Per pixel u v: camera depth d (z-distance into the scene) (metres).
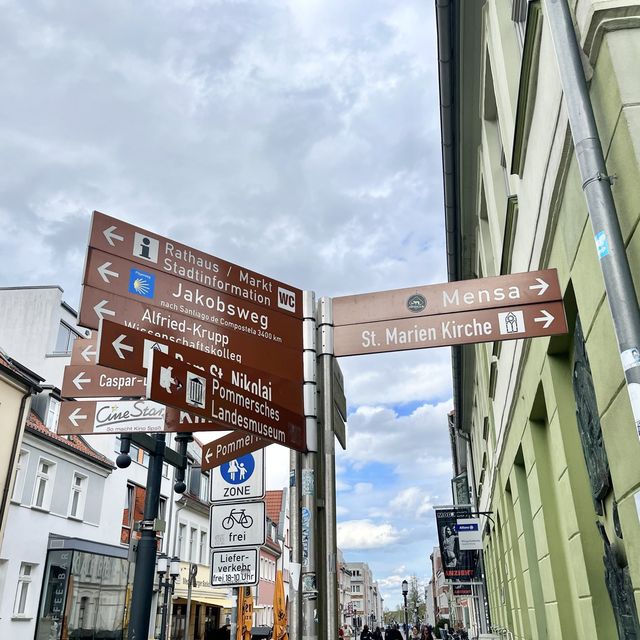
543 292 4.86
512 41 7.50
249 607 13.12
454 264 14.81
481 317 4.93
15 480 20.52
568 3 4.02
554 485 7.32
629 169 3.44
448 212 13.34
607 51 3.64
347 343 5.22
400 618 128.75
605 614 5.39
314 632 4.61
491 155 9.69
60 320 29.50
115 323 4.22
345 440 6.08
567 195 4.65
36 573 21.52
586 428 5.29
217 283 5.17
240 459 8.05
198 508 36.78
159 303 4.83
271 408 4.91
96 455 26.19
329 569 4.82
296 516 5.11
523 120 5.76
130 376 5.91
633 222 3.43
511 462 10.16
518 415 8.73
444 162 12.09
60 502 23.27
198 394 4.36
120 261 4.71
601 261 3.38
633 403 3.05
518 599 11.63
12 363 19.97
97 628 23.69
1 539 18.36
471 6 8.84
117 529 27.08
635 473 3.65
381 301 5.24
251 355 5.14
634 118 3.45
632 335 3.15
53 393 24.55
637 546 3.65
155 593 29.64
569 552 6.50
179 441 8.66
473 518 22.20
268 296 5.41
